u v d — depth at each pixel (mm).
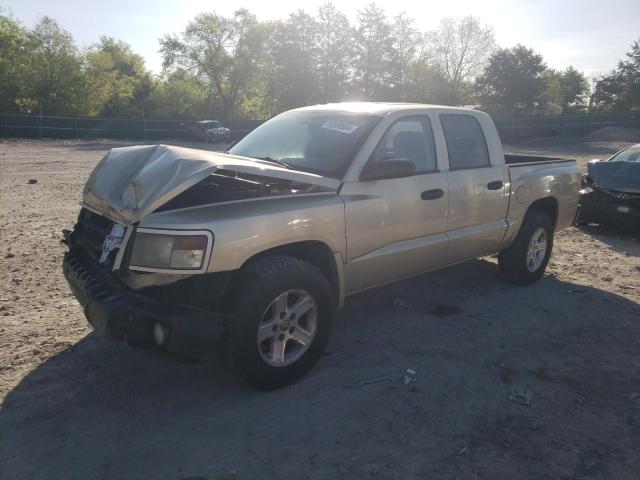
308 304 3674
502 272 6012
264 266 3469
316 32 57250
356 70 58719
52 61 48906
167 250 3195
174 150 3740
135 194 3410
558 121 43250
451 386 3736
